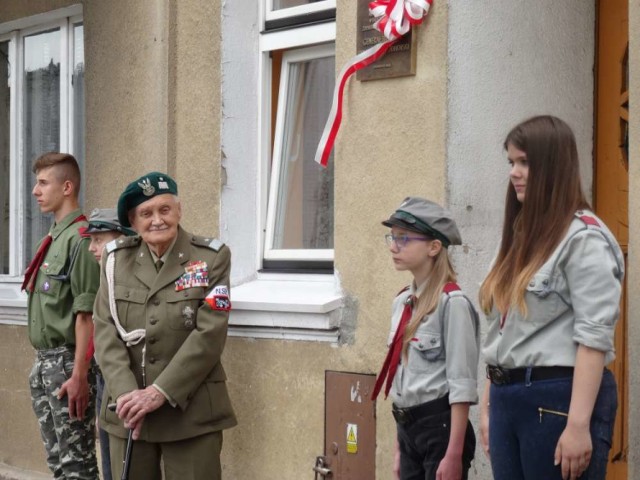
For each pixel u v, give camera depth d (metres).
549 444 3.37
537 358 3.39
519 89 4.92
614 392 3.41
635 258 3.83
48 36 7.33
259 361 5.46
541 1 4.97
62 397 5.58
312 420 5.23
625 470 4.82
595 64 5.05
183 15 6.04
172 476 4.80
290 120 5.97
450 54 4.75
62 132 7.19
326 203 5.77
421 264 4.03
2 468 7.06
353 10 5.11
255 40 6.02
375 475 4.96
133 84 6.29
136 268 4.91
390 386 4.11
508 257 3.51
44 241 5.73
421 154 4.83
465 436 3.98
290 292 5.54
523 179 3.47
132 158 6.30
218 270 4.89
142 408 4.64
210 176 5.95
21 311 6.93
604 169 4.99
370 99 5.02
